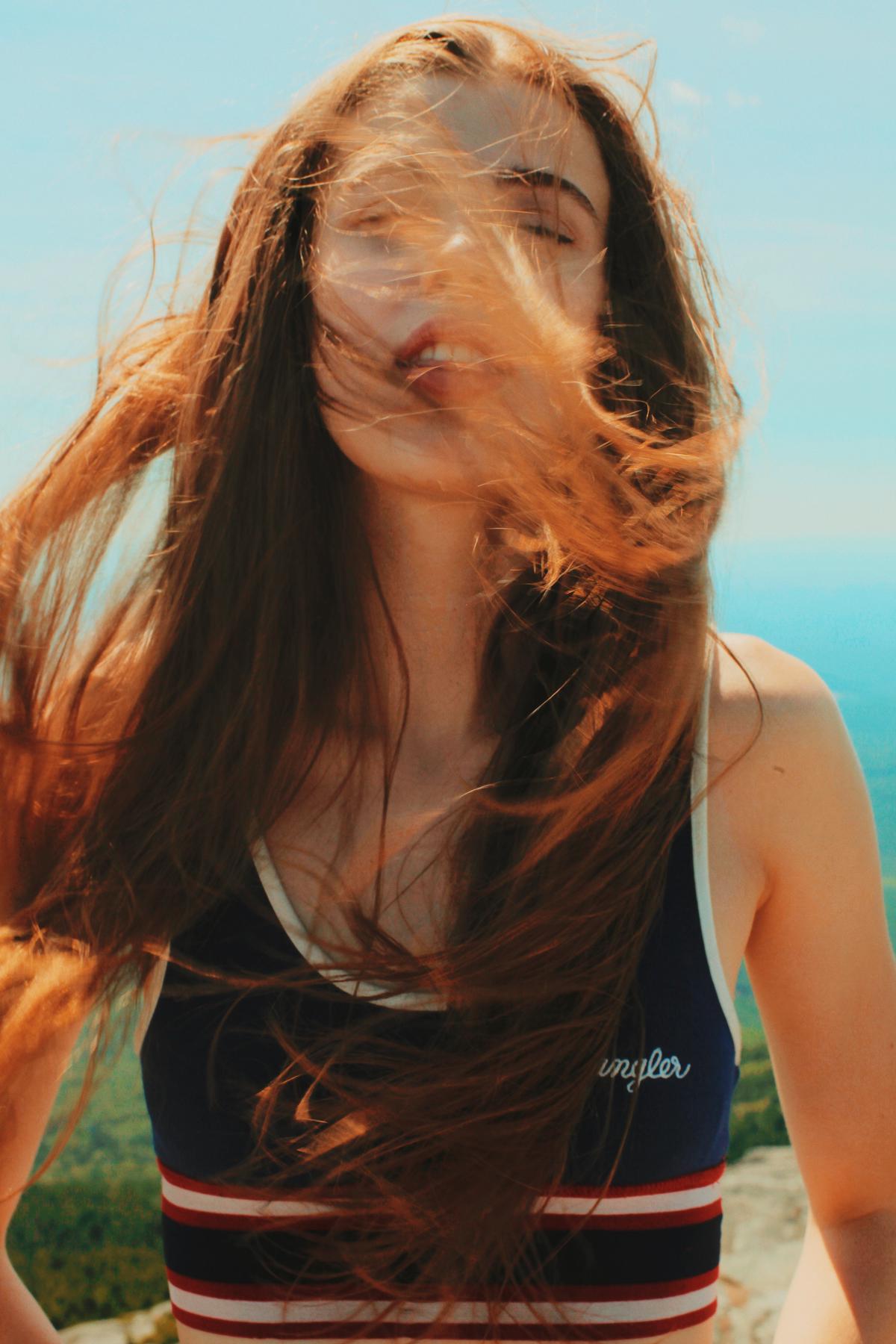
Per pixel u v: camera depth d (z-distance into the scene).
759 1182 2.89
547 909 1.04
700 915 1.06
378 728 1.16
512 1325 1.02
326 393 1.07
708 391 1.33
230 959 1.07
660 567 1.07
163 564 1.24
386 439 1.02
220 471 1.17
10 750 1.24
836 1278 1.08
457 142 1.05
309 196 1.12
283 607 1.16
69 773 1.22
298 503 1.16
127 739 1.19
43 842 1.23
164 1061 1.08
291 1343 1.04
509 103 1.07
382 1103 1.00
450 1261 1.00
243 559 1.17
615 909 1.04
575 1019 1.02
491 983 1.02
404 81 1.08
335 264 1.04
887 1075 1.11
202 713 1.17
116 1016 1.16
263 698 1.15
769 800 1.09
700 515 1.13
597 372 1.20
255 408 1.16
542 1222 1.03
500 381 1.00
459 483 1.03
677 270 1.26
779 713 1.10
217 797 1.12
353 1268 1.01
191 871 1.11
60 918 1.18
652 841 1.06
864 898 1.11
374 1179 0.99
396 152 1.02
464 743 1.18
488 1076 1.00
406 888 1.11
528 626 1.14
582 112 1.15
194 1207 1.07
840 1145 1.12
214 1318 1.06
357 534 1.16
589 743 1.08
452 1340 1.03
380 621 1.17
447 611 1.16
